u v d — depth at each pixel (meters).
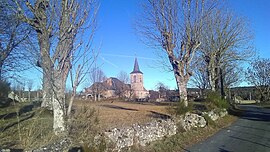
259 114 34.22
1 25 15.92
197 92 41.75
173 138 14.67
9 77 17.44
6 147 8.60
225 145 14.15
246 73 72.44
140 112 23.50
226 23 35.75
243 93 82.62
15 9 12.34
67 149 8.61
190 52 24.84
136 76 108.25
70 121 9.92
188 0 24.55
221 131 19.50
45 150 8.11
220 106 27.64
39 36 10.93
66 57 10.84
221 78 37.59
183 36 24.89
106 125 12.68
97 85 49.38
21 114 14.98
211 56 34.38
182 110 19.08
